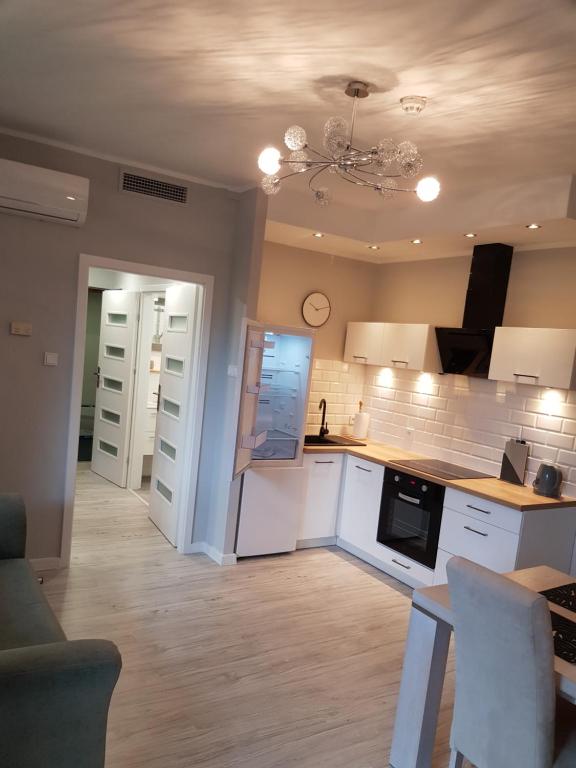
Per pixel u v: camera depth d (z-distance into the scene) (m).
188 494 4.30
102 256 3.74
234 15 1.93
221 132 3.09
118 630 3.17
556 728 1.94
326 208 4.30
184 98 2.67
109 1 1.91
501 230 3.68
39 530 3.77
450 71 2.18
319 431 5.15
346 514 4.71
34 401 3.65
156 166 3.81
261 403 4.71
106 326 6.16
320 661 3.08
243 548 4.27
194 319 4.29
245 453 3.96
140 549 4.34
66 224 3.56
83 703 1.72
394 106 2.54
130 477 5.80
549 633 1.70
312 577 4.15
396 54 2.09
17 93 2.78
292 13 1.89
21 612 2.38
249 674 2.89
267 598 3.75
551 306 3.92
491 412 4.19
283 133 3.03
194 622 3.35
